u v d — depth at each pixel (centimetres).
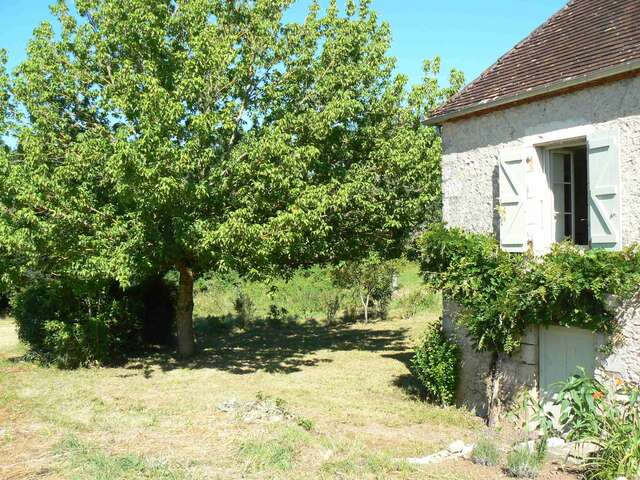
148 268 1253
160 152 1042
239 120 1344
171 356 1567
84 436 809
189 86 1137
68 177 1159
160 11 1244
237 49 1273
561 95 791
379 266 2181
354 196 1303
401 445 769
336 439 780
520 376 853
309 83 1345
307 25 1346
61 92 1314
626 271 663
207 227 1144
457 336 984
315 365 1437
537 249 827
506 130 880
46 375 1295
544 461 647
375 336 1908
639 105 695
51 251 1191
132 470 650
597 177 738
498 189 891
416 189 1402
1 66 1360
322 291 2500
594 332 737
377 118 1450
